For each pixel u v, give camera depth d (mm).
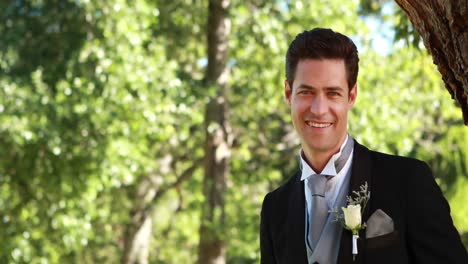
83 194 16922
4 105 15945
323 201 3289
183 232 26031
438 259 3125
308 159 3342
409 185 3217
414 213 3178
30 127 15828
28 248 17375
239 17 17594
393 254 3156
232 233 18188
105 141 16562
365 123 17000
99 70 16344
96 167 16578
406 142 17297
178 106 16938
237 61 18500
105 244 23938
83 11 16984
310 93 3191
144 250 24375
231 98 19375
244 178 19547
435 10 3047
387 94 17594
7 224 17422
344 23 17219
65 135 16438
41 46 17531
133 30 16516
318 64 3156
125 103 16328
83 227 17562
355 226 3135
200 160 22078
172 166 23297
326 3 17266
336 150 3281
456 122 17906
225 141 18500
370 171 3293
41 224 17484
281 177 19781
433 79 15891
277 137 20031
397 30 7852
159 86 16719
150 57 16906
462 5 2916
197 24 19188
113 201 22062
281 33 17188
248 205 18844
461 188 15688
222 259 17922
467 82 3020
